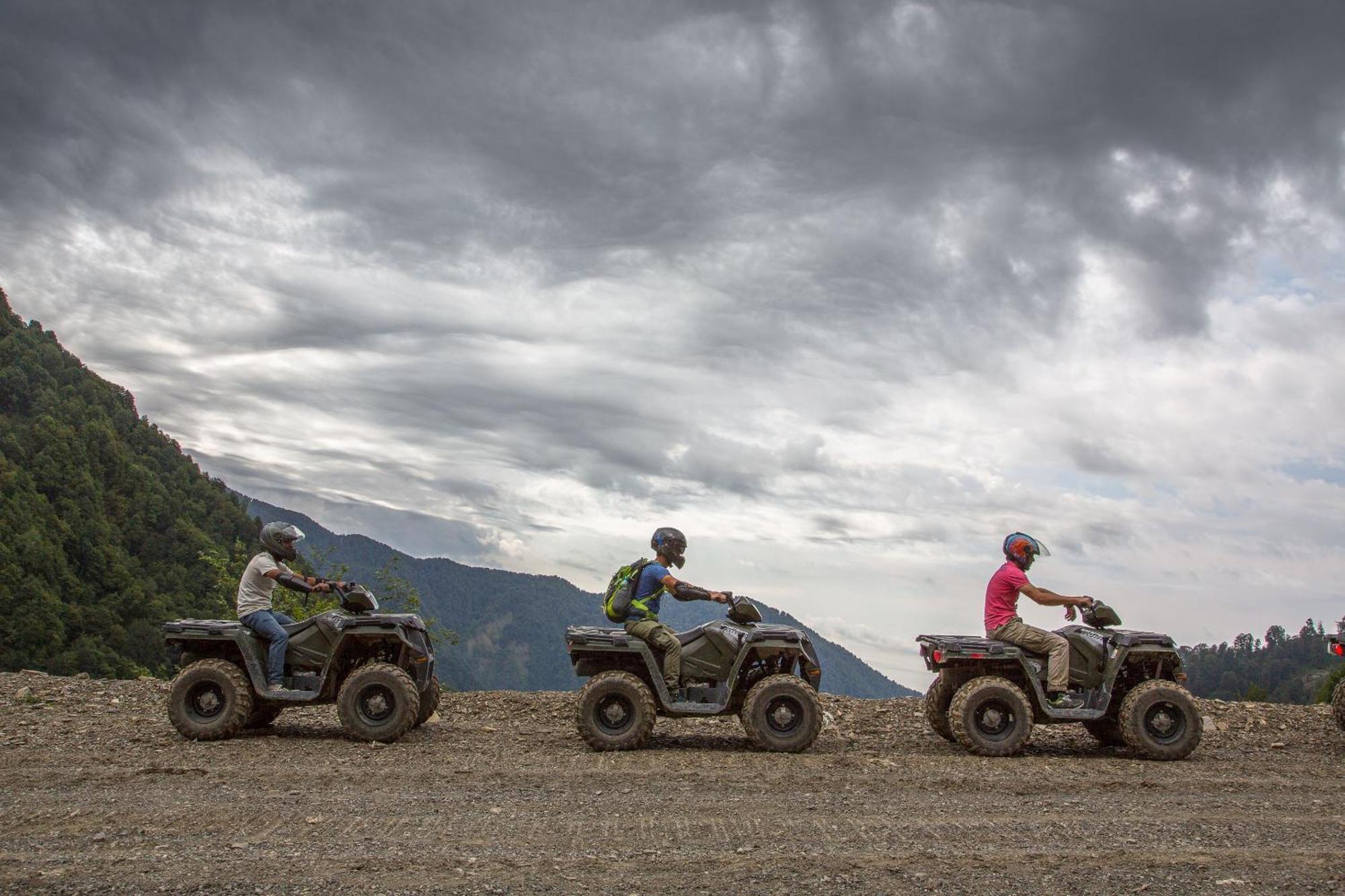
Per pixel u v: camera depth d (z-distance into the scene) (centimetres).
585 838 625
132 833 621
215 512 14012
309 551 2302
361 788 756
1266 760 962
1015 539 1026
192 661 1030
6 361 13900
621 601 991
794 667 1018
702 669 990
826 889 532
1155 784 808
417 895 514
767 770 845
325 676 990
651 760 895
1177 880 552
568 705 1230
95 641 9831
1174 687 955
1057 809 718
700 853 593
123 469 12938
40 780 770
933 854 596
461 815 678
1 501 10481
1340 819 698
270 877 538
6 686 1270
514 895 516
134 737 976
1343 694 1122
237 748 923
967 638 1016
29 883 524
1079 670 1002
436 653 1095
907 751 979
